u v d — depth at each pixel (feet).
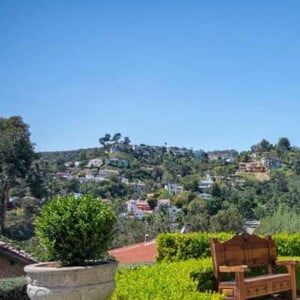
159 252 42.73
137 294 21.30
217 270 30.09
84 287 19.34
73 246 20.40
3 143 140.87
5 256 57.16
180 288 22.62
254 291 29.96
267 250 34.50
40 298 19.40
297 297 35.53
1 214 135.44
